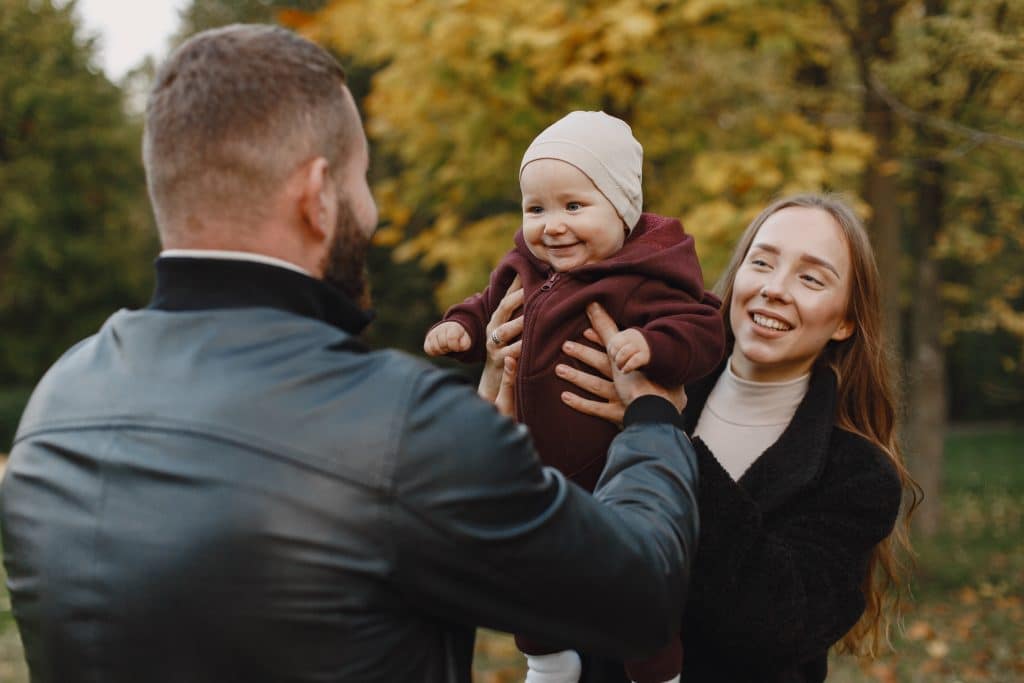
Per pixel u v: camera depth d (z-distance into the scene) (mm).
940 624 5836
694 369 1551
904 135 6215
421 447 1073
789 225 1799
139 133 21984
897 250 6277
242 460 1063
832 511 1736
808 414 1808
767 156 5129
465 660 1181
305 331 1146
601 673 1804
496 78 5176
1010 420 17469
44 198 20188
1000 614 6004
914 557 2154
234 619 1038
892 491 1738
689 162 6039
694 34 5320
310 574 1043
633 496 1262
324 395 1097
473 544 1069
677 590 1208
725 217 4691
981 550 7781
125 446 1102
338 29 5758
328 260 1215
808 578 1670
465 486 1070
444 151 6191
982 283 8492
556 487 1148
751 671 1709
